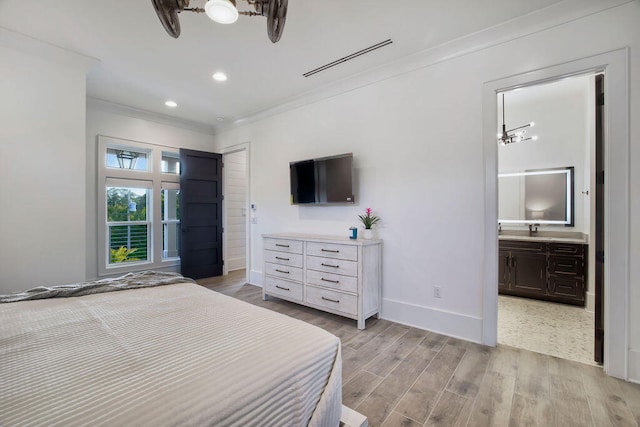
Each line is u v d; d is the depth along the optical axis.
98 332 1.19
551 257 3.52
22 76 2.47
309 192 3.53
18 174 2.46
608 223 1.94
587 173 3.62
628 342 1.89
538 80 2.18
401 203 2.88
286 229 4.01
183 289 1.89
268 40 2.48
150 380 0.85
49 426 0.65
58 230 2.66
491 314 2.38
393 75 2.90
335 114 3.41
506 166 4.26
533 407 1.64
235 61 2.84
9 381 0.83
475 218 2.46
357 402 1.69
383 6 2.06
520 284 3.72
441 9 2.10
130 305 1.54
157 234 4.52
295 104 3.80
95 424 0.67
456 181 2.55
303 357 1.04
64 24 2.27
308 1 2.00
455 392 1.78
